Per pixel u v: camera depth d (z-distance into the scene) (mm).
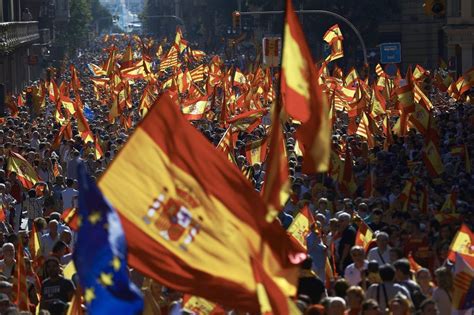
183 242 30828
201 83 172875
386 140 89000
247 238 30953
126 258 27781
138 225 30891
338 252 51719
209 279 30734
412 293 39500
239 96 139625
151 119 31125
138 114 129875
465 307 38188
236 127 94125
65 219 47438
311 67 31281
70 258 48219
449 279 39531
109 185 31016
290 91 31594
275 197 30188
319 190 64375
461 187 64000
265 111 94438
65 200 69625
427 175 70812
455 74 167125
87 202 27609
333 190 67125
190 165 31125
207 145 30953
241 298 30672
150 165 31109
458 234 42969
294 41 31688
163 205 31016
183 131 31109
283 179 30234
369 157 82000
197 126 111438
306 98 31016
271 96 130875
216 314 37312
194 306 37469
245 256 30797
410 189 58938
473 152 82562
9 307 36250
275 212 30188
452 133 95875
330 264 49656
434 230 52688
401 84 123125
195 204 30984
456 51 197125
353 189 70125
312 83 31047
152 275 30906
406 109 88062
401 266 40000
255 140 85312
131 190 31031
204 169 31047
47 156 88188
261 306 29828
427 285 41031
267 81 131625
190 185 31094
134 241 30828
